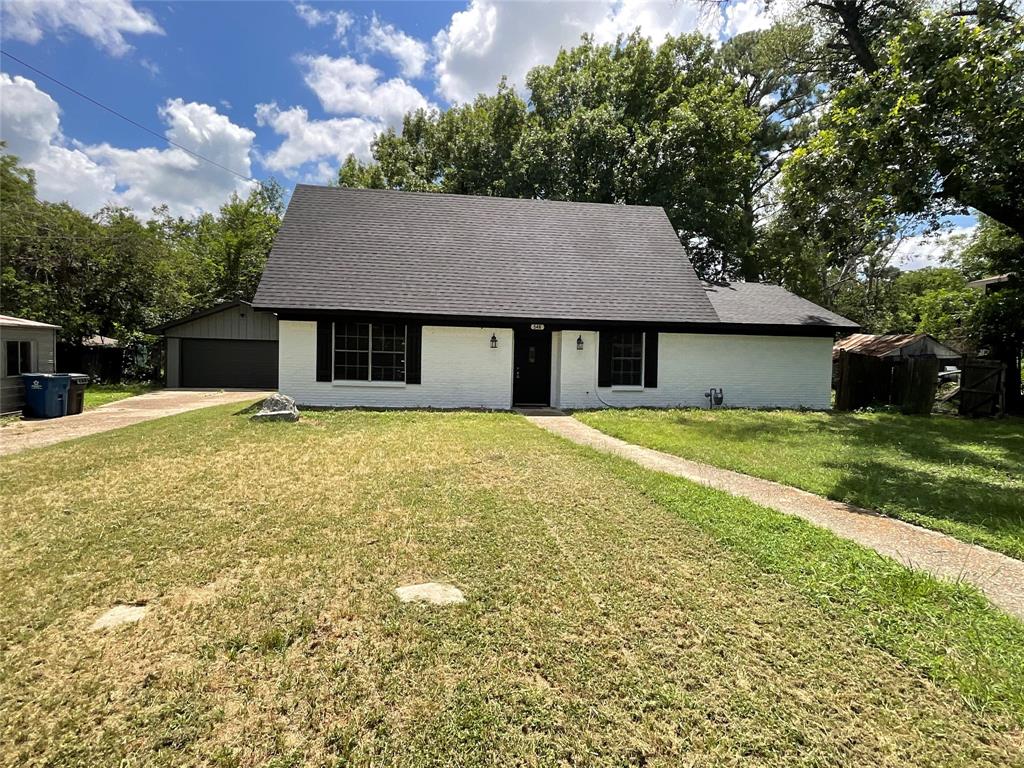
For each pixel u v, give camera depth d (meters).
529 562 3.69
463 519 4.58
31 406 11.24
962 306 15.79
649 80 21.84
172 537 4.11
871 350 15.23
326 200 14.63
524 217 15.59
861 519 4.86
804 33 18.36
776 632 2.81
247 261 26.55
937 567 3.76
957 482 6.13
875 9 15.50
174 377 19.86
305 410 11.62
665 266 14.73
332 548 3.90
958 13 13.27
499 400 13.10
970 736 2.07
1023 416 12.89
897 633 2.79
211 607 3.03
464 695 2.29
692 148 20.38
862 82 8.85
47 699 2.25
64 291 19.02
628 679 2.41
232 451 7.32
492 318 12.45
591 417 11.25
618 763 1.94
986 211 10.65
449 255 13.84
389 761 1.94
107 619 2.90
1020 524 4.60
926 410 12.97
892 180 8.55
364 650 2.62
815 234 13.60
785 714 2.19
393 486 5.59
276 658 2.55
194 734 2.07
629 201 20.77
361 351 12.67
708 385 13.92
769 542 4.04
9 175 23.09
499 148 24.48
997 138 8.24
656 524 4.49
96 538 4.09
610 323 12.88
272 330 20.47
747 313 14.24
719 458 7.30
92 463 6.57
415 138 31.45
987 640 2.71
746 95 25.95
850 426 10.62
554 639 2.73
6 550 3.85
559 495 5.32
